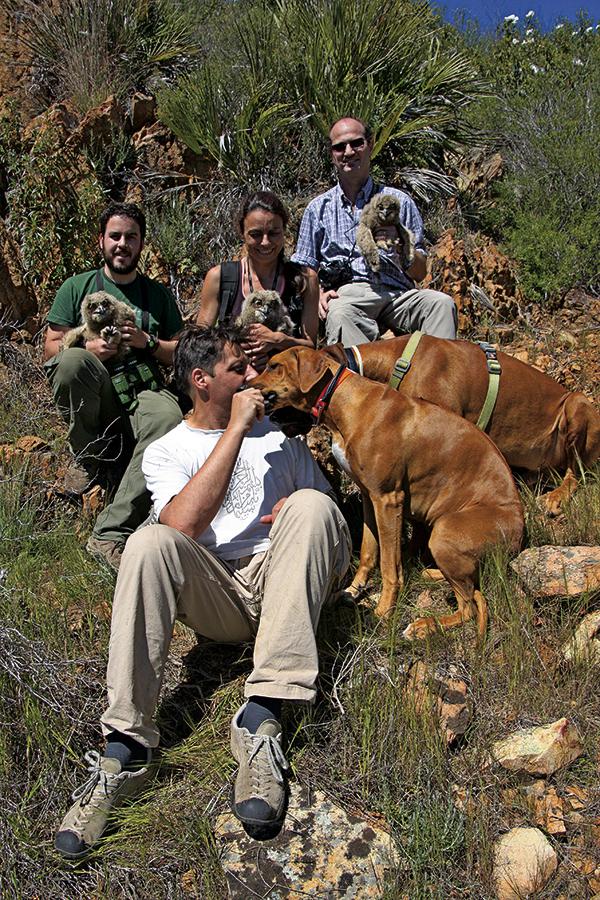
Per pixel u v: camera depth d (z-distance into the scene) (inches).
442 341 174.1
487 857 104.7
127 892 101.5
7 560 153.9
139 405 167.9
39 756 114.7
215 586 122.4
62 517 171.2
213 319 185.9
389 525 147.8
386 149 270.8
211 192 252.8
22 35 288.2
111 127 244.5
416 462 148.6
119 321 168.2
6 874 102.0
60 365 165.5
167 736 122.3
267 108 262.2
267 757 108.7
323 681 128.1
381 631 139.6
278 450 140.7
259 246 176.9
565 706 124.4
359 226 197.8
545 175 283.3
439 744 115.4
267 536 132.4
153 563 112.3
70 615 142.5
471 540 139.8
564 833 109.0
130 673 109.7
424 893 100.8
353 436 147.9
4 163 230.2
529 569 138.6
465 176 283.4
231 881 102.0
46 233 220.4
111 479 179.8
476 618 140.0
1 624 125.3
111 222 177.8
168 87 274.7
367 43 271.6
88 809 106.2
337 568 128.3
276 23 288.8
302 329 187.6
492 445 152.4
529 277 252.1
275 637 113.7
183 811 110.0
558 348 232.2
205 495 121.0
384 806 109.1
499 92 342.0
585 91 336.5
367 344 172.4
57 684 121.6
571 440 181.8
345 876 102.5
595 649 130.2
